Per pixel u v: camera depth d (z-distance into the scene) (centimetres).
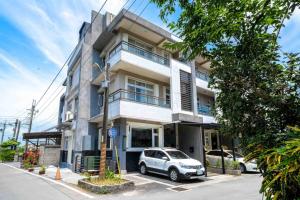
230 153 1597
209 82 293
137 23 1487
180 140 1720
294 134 211
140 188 955
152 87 1652
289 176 183
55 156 2084
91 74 1761
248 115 257
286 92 240
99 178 980
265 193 204
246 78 254
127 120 1366
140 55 1461
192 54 315
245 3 276
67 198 788
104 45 1781
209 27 288
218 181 1120
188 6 307
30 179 1230
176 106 1538
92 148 1616
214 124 1409
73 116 1820
